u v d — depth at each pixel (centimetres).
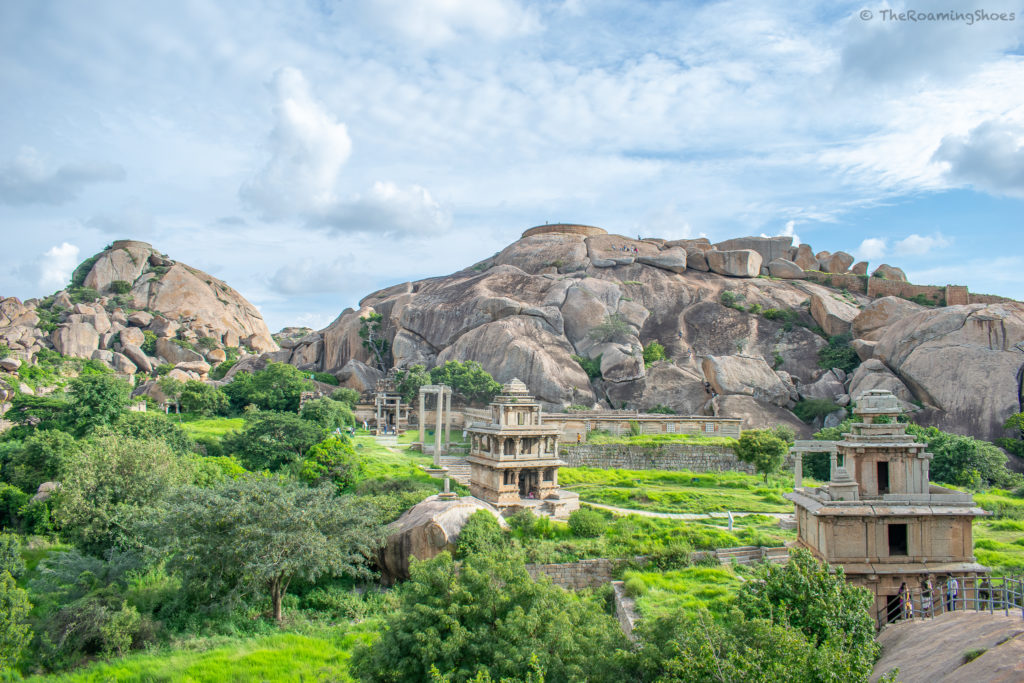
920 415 7231
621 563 3238
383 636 2058
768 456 5394
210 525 3069
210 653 2647
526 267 11788
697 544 3416
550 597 2028
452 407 8262
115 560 3341
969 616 1889
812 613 1867
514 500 4269
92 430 5716
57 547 3916
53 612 2934
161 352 13088
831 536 2353
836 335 9425
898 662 1766
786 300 10281
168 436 5588
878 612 2302
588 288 10194
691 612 2489
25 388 8531
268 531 3030
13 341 10894
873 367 8000
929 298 10238
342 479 4791
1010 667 1377
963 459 5475
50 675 2569
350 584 3547
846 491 2405
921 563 2333
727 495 4825
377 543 3481
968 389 7125
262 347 15512
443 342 10119
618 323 9531
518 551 3253
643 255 11488
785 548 3331
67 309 12912
